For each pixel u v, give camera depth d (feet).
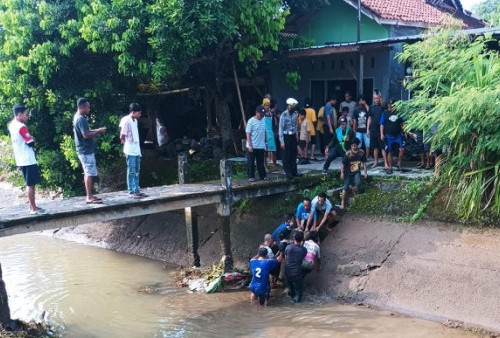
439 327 26.84
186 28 37.01
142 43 38.91
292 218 35.53
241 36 43.06
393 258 31.86
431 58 32.86
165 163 51.98
